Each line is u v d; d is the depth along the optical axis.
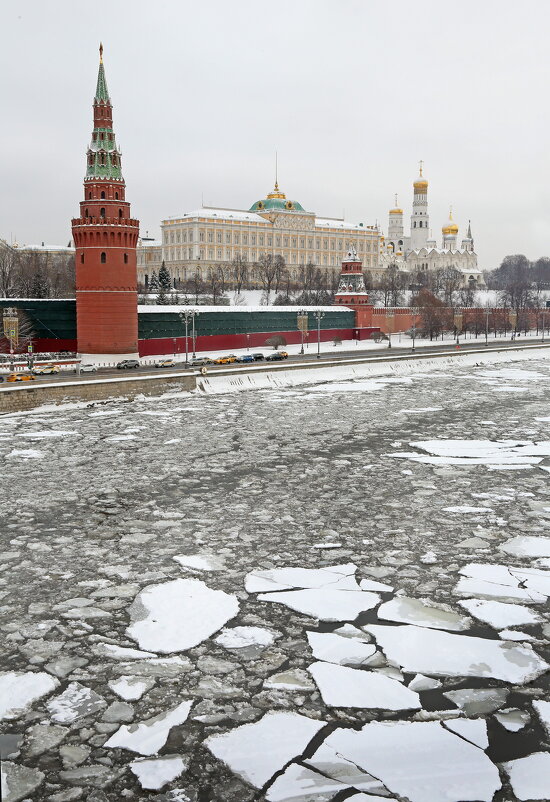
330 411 65.94
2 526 33.69
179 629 23.62
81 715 19.05
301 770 16.83
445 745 17.66
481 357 117.62
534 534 32.09
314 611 24.77
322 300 178.25
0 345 95.12
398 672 20.97
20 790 16.31
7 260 188.50
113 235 89.31
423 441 52.22
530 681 20.47
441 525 33.41
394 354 111.81
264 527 33.44
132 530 33.12
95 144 89.56
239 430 56.69
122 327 91.44
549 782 16.33
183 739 18.03
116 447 50.41
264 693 20.02
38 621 24.28
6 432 55.97
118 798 16.08
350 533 32.50
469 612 24.59
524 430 56.38
